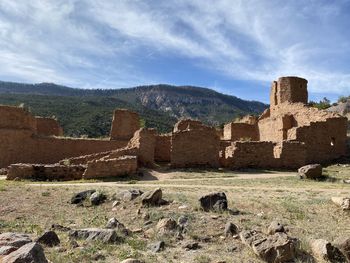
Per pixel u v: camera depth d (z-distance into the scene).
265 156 30.72
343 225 11.62
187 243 9.62
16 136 34.00
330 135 34.88
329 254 8.75
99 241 9.55
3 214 13.67
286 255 8.55
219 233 10.59
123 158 25.83
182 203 13.95
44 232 9.89
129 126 40.22
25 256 6.33
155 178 25.19
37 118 41.97
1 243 7.58
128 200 14.63
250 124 47.41
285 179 24.11
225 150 32.38
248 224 11.38
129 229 11.17
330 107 59.88
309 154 33.94
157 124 100.31
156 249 9.19
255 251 8.83
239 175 26.62
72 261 8.05
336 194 17.14
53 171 25.00
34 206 14.71
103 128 84.94
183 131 30.23
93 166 24.95
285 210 13.34
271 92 48.97
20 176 24.52
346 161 33.16
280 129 40.06
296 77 45.25
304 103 42.09
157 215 12.42
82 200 15.25
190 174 26.66
